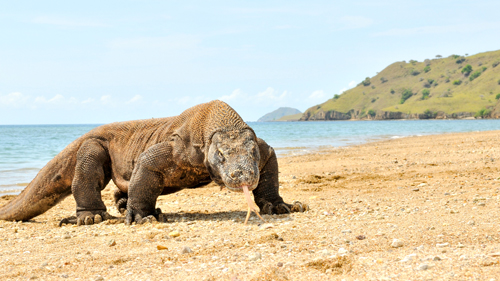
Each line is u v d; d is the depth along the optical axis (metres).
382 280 4.54
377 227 7.08
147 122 10.02
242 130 8.24
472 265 4.73
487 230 6.37
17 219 10.15
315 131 82.69
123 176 9.94
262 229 7.55
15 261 6.17
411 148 28.06
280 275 4.88
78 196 9.66
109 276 5.29
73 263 5.94
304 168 18.91
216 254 6.02
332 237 6.59
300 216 8.61
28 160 27.27
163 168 8.96
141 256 6.15
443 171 15.45
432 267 4.76
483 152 21.31
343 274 4.85
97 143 10.09
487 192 10.25
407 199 10.15
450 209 8.33
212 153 8.12
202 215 9.72
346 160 21.59
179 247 6.58
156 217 9.23
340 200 10.62
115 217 9.77
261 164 9.04
